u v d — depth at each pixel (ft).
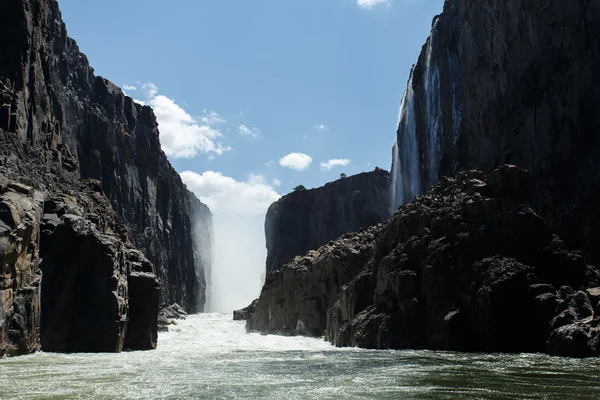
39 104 212.43
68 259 140.56
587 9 173.78
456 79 245.24
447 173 247.50
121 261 153.89
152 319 160.45
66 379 86.07
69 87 317.42
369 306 167.43
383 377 87.66
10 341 116.67
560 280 136.56
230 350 151.53
